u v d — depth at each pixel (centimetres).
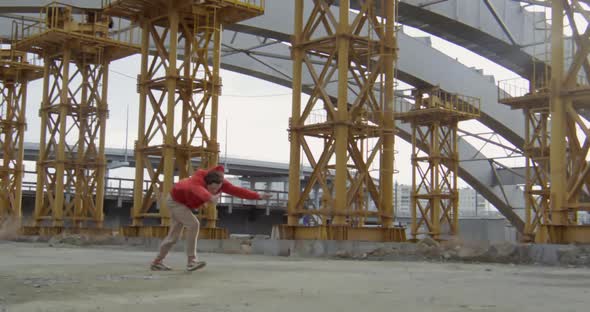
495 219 7519
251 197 1226
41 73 4491
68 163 3716
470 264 1725
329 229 2291
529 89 5753
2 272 1218
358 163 2470
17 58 4544
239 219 7512
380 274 1259
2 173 4459
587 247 1698
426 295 869
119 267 1373
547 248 1747
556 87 1953
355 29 2592
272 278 1120
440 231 5125
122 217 6894
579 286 1016
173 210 1270
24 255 1961
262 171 12438
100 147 3784
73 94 3800
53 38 3669
